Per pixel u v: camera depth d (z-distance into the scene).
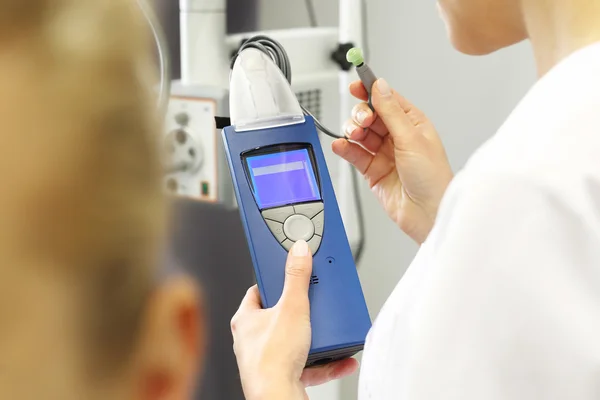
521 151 0.38
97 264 0.28
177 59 0.96
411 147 0.74
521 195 0.36
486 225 0.36
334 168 1.03
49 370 0.27
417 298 0.39
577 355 0.34
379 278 1.19
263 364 0.52
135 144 0.28
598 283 0.35
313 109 0.98
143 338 0.30
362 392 0.46
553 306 0.35
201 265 0.95
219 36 0.92
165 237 0.31
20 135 0.26
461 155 1.20
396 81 1.14
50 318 0.27
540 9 0.45
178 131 0.92
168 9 0.94
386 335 0.43
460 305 0.36
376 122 0.78
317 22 1.09
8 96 0.26
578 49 0.42
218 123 0.67
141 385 0.30
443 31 1.15
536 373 0.35
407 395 0.38
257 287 0.59
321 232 0.60
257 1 1.02
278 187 0.62
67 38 0.27
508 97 1.15
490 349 0.35
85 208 0.27
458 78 1.17
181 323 0.32
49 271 0.27
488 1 0.50
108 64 0.27
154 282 0.30
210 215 0.95
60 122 0.26
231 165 0.62
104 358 0.29
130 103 0.28
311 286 0.57
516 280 0.35
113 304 0.29
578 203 0.35
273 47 0.69
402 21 1.12
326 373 0.60
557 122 0.38
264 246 0.59
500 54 1.13
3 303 0.26
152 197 0.29
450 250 0.37
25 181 0.26
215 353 1.01
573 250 0.35
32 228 0.26
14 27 0.26
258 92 0.65
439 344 0.36
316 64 0.98
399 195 0.79
